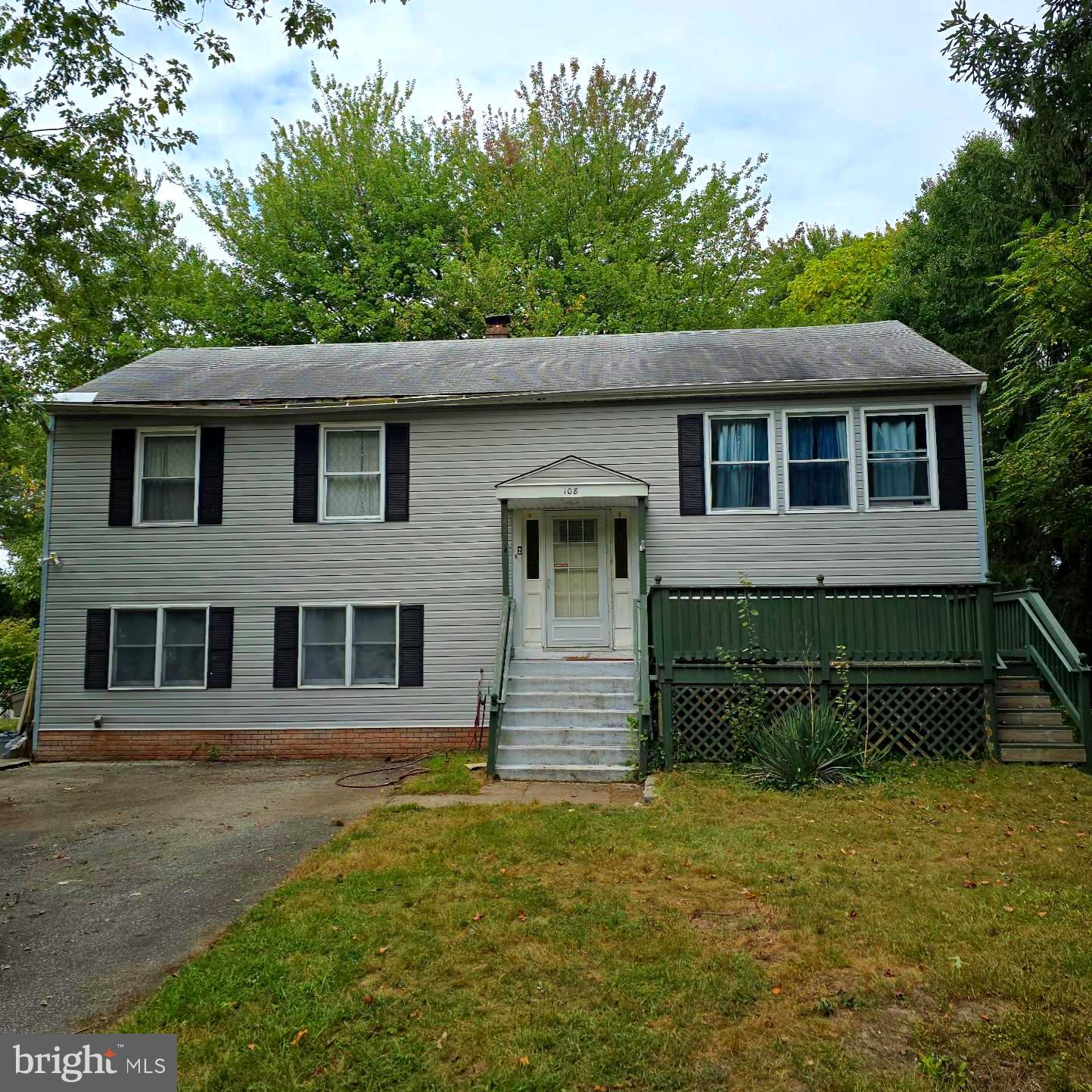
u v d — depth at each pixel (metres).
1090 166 13.94
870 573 11.49
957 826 6.78
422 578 12.16
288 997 4.06
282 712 12.02
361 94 25.80
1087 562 16.61
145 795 9.50
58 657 12.21
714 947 4.54
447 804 8.04
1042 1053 3.46
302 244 24.39
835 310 27.31
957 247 18.97
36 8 9.72
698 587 9.61
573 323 21.84
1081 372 11.52
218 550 12.29
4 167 10.86
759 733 9.12
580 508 12.22
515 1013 3.88
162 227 22.98
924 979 4.12
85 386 12.95
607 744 9.77
